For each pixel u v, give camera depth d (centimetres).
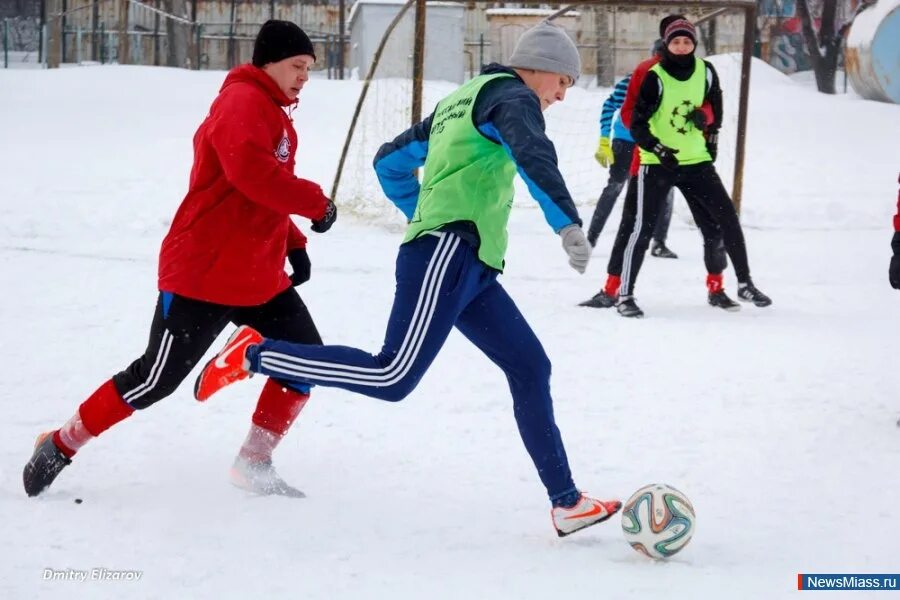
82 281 1002
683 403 659
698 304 980
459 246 440
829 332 855
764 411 640
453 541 444
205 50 4091
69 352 758
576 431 604
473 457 561
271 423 498
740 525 462
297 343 484
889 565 415
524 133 417
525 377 451
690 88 898
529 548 438
